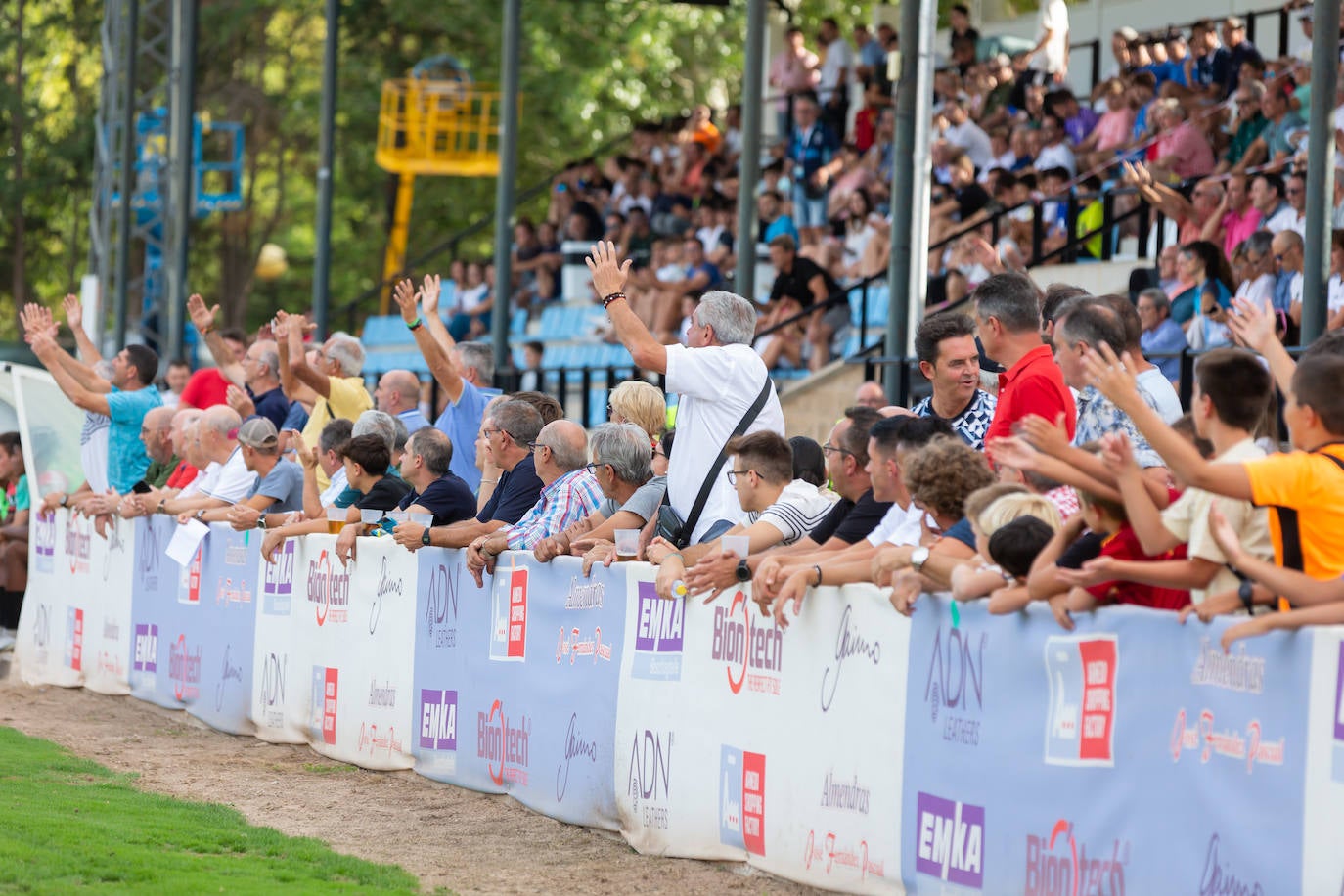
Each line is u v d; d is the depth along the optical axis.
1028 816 11.75
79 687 28.47
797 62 50.00
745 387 16.55
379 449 21.06
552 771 17.58
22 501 32.00
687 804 15.62
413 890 14.06
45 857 14.13
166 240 64.81
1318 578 10.57
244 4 89.00
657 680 16.05
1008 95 40.62
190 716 24.72
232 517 23.03
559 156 84.94
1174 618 10.72
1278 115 30.31
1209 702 10.42
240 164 73.94
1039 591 11.55
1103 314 13.62
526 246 52.97
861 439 15.00
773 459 15.47
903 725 13.00
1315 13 20.52
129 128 60.03
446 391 23.11
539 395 20.50
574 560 17.30
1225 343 25.83
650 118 85.38
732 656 15.09
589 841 16.62
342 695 21.20
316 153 93.56
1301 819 9.73
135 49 60.97
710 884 14.61
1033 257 33.69
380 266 95.00
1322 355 10.83
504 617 18.45
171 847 15.29
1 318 100.94
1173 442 10.52
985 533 12.22
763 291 44.50
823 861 13.89
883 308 37.50
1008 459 11.46
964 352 15.96
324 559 21.62
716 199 46.97
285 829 17.17
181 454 26.95
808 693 14.09
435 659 19.62
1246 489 10.50
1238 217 28.75
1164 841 10.72
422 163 74.00
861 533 14.83
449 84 74.94
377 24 90.69
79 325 31.39
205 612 24.34
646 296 44.25
